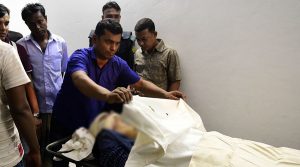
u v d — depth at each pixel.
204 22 2.01
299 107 1.75
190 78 2.15
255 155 1.16
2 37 1.75
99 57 1.35
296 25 1.68
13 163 0.96
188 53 2.12
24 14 1.94
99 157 1.16
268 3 1.75
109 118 0.65
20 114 0.91
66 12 2.79
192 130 1.30
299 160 1.12
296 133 1.78
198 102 2.15
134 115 0.98
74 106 1.37
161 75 2.06
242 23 1.86
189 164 1.12
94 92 1.09
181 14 2.10
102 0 2.51
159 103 1.32
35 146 0.98
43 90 2.09
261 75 1.85
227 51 1.95
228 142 1.24
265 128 1.89
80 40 2.75
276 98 1.82
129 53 2.22
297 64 1.72
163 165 1.13
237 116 1.99
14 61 0.88
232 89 1.98
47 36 2.12
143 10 2.29
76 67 1.25
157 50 2.06
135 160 1.09
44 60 2.07
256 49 1.84
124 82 1.51
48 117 2.14
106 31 1.25
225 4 1.90
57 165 1.35
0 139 0.91
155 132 1.06
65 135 1.46
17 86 0.88
